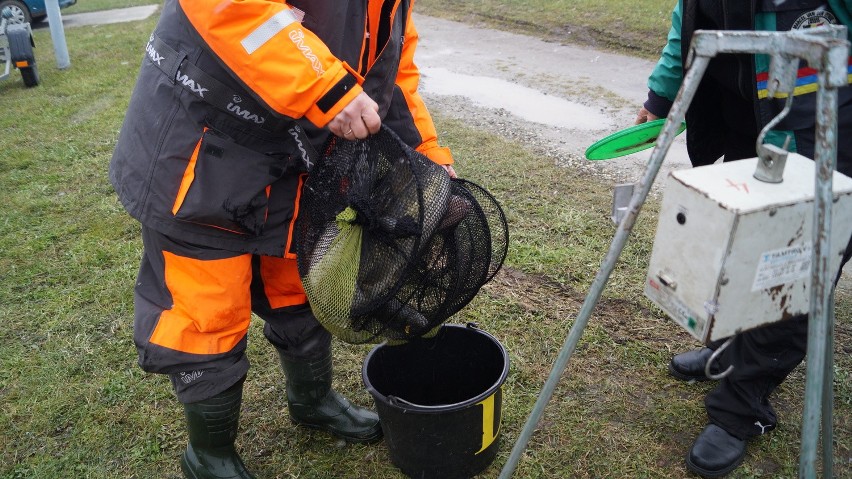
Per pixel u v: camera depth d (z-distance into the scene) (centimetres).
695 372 298
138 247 444
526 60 828
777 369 245
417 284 212
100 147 619
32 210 502
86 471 275
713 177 174
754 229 162
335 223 219
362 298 210
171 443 287
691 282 175
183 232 217
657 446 270
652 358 316
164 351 224
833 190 168
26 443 290
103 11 1441
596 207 451
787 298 178
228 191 212
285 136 219
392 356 270
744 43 154
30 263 429
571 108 658
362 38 218
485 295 367
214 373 230
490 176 505
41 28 1310
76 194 525
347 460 273
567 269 385
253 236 222
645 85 708
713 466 254
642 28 870
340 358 327
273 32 190
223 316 225
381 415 250
